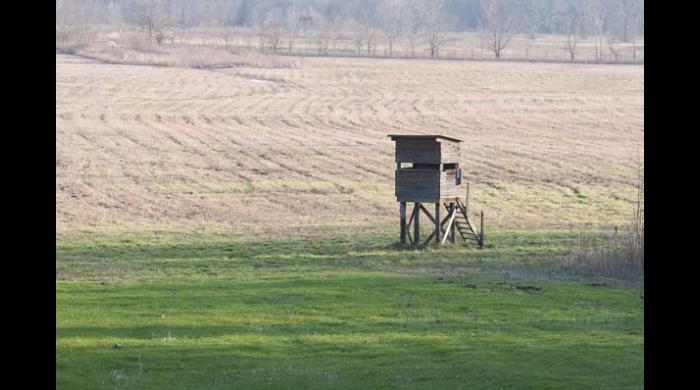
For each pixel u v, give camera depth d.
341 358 75.50
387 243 145.75
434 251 138.12
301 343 80.44
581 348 77.81
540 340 81.19
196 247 141.62
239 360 74.75
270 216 173.38
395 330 85.44
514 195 195.38
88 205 180.75
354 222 167.00
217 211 178.12
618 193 197.38
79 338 81.56
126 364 73.50
